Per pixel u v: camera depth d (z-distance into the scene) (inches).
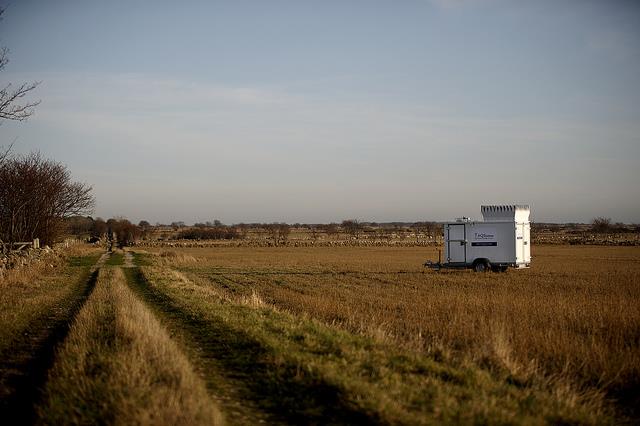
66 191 2176.4
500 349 405.1
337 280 1212.5
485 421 267.4
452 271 1430.9
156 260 2068.2
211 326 545.6
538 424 274.2
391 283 1118.4
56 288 973.8
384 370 347.9
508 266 1301.7
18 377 378.0
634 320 577.3
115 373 332.2
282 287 1066.7
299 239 4815.5
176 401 279.1
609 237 4603.8
